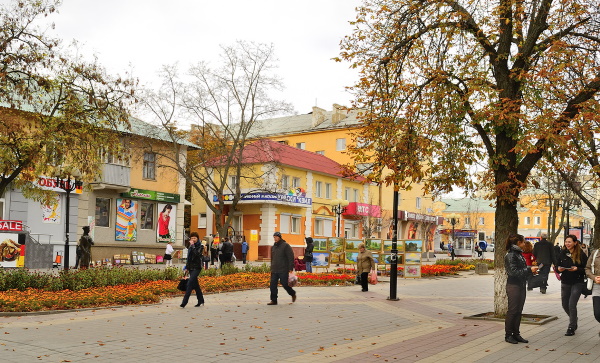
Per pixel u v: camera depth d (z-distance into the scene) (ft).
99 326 39.70
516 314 35.37
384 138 47.26
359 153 48.21
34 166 66.39
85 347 31.76
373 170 47.93
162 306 52.80
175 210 138.10
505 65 47.06
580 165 66.85
